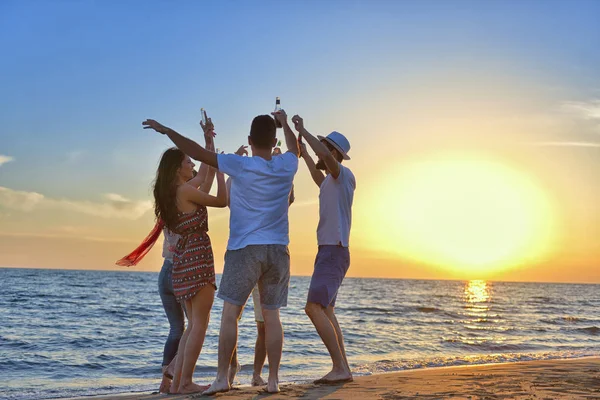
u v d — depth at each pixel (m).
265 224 4.24
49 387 8.31
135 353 12.61
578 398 4.20
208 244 4.73
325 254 4.82
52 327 17.91
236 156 4.22
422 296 58.62
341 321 23.20
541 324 24.06
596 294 80.56
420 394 4.36
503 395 4.32
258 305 5.90
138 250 5.45
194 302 4.68
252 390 4.59
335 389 4.59
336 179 4.79
